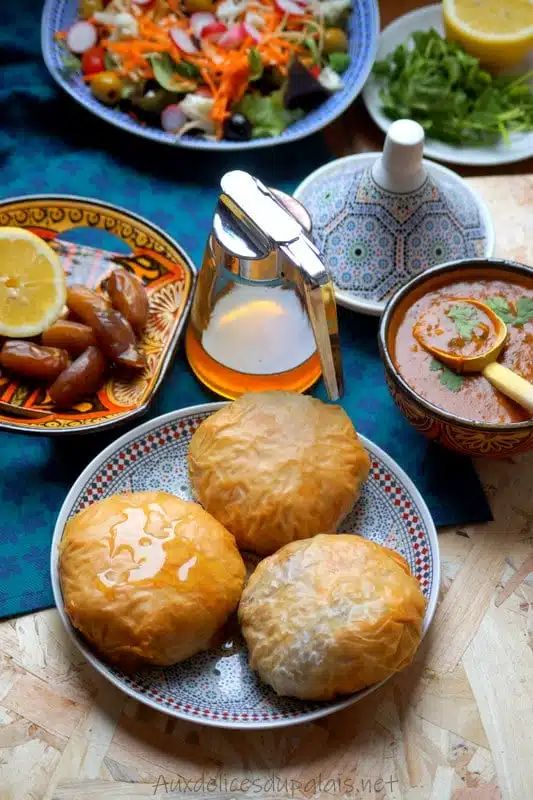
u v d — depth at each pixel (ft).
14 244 2.97
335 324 2.64
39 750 2.38
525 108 3.75
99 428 2.74
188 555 2.38
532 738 2.42
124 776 2.35
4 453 2.91
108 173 3.62
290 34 3.72
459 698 2.47
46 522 2.79
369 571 2.33
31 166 3.61
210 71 3.59
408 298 2.77
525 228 3.32
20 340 2.95
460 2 3.78
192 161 3.67
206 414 2.81
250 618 2.36
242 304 2.88
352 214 3.10
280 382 2.95
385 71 3.82
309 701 2.35
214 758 2.38
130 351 2.93
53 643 2.55
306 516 2.53
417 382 2.68
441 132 3.69
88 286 3.20
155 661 2.35
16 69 3.79
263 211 2.54
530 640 2.57
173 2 3.79
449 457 2.93
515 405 2.63
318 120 3.57
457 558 2.72
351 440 2.65
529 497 2.85
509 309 2.77
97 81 3.56
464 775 2.36
